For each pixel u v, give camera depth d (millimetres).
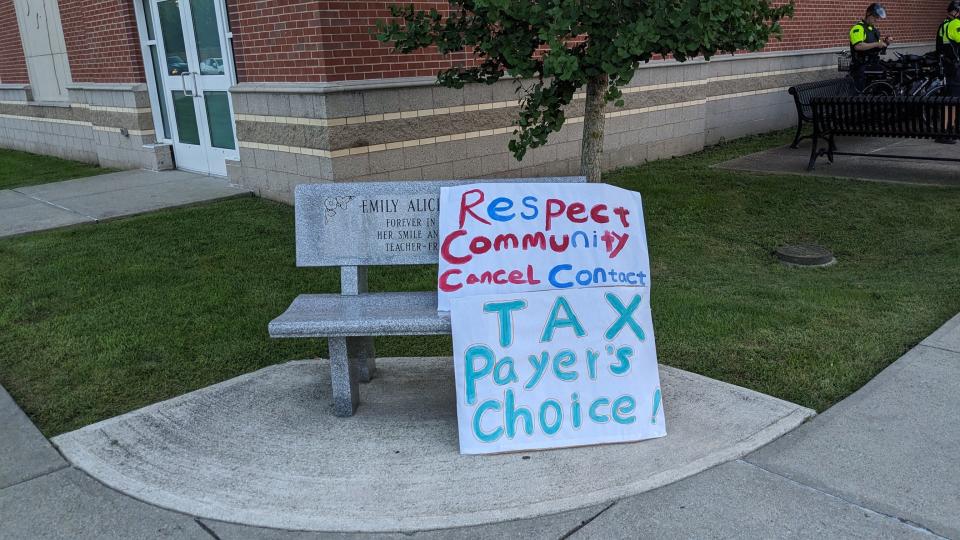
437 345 4535
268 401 3770
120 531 2773
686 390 3752
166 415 3613
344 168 6852
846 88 11438
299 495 2984
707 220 6949
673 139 10305
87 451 3293
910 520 2725
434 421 3584
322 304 3719
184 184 8695
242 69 7746
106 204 7715
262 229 6691
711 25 4207
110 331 4590
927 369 3857
